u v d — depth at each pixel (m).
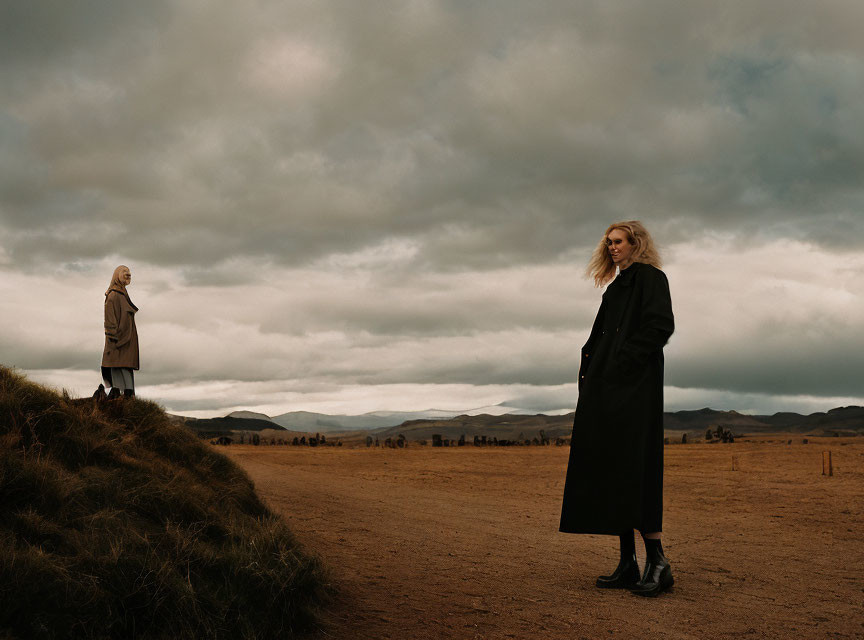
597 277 5.93
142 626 3.36
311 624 4.08
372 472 21.36
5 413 5.11
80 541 3.68
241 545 4.50
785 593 5.13
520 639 3.96
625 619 4.37
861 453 31.92
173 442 6.92
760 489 15.36
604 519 5.20
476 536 8.05
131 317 9.68
